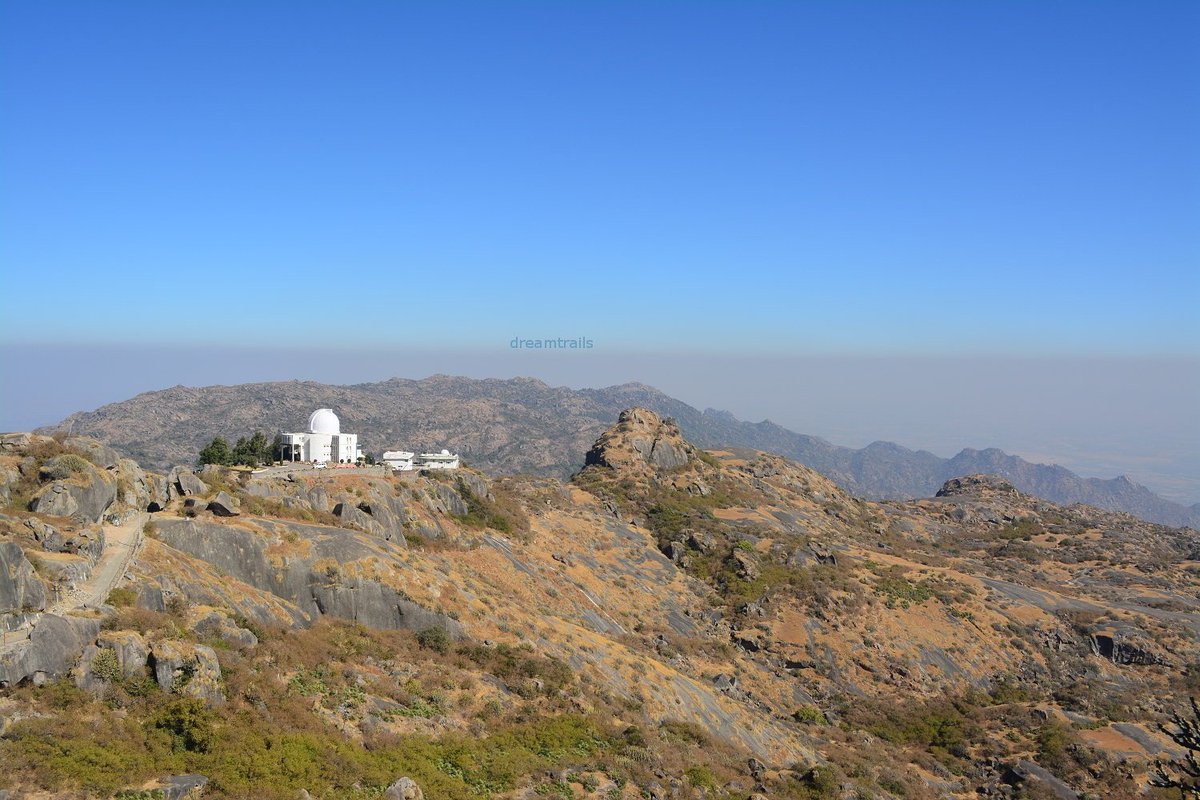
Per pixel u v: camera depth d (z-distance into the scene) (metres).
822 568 111.31
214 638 42.16
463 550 78.81
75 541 41.19
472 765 42.53
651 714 60.47
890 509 183.12
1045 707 84.44
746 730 66.62
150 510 52.28
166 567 44.72
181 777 31.66
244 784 32.69
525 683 54.72
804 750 68.44
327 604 53.56
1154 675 100.75
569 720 51.69
